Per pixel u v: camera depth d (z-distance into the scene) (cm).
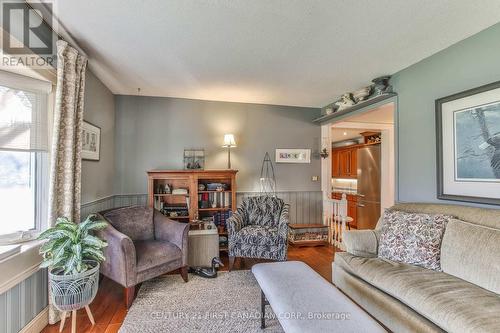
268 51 245
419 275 182
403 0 170
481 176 207
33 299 185
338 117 404
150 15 187
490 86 200
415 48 238
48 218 196
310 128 457
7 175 191
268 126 438
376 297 192
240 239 300
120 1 171
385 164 493
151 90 364
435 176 248
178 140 402
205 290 254
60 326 192
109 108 357
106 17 189
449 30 207
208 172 361
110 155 362
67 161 209
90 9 179
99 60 263
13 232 192
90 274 180
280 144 443
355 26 201
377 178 524
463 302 144
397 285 175
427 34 213
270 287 166
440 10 182
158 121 396
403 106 285
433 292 158
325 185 455
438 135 242
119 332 188
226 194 386
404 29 206
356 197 588
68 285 170
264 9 180
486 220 185
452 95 229
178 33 212
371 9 180
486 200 203
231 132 423
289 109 448
